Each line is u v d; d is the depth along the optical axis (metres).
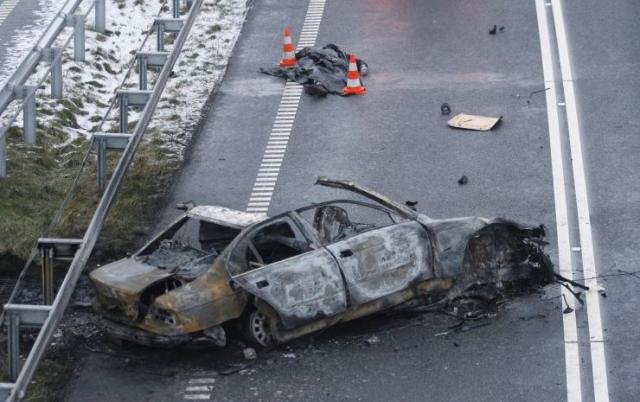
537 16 59.22
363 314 33.25
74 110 51.78
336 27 59.59
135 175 45.78
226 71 55.66
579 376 31.23
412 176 44.84
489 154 46.28
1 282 38.84
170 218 42.62
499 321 34.09
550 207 41.59
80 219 42.00
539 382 31.06
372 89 52.84
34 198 43.59
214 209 35.09
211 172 46.25
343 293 32.62
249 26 60.47
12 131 48.78
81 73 54.91
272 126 50.00
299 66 54.75
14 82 45.69
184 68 56.06
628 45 55.41
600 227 39.81
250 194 44.22
